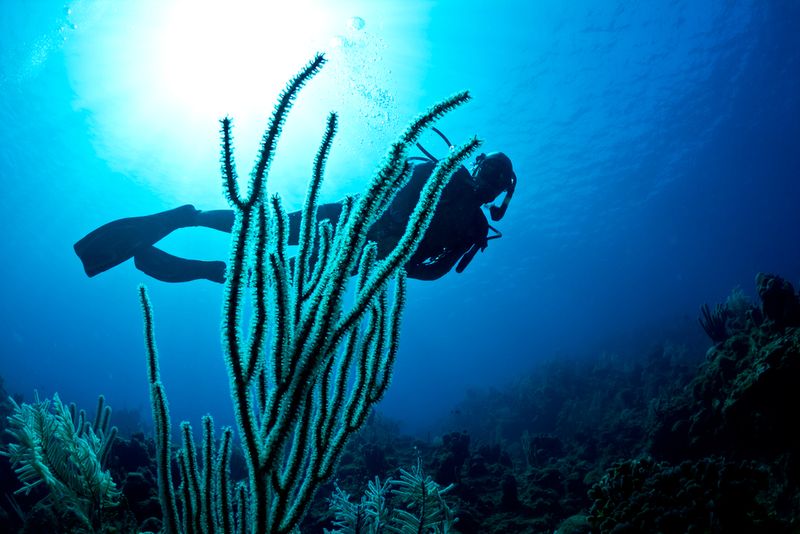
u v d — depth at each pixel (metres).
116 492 2.50
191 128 32.25
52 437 2.37
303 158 30.12
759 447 5.68
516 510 7.74
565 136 35.31
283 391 1.58
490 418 22.62
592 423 15.88
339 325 1.58
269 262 1.57
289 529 1.66
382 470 9.21
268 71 28.61
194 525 1.79
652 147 42.03
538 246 56.38
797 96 41.62
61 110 32.34
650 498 4.01
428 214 1.59
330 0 25.28
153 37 27.08
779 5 30.47
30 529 4.53
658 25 29.28
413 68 29.06
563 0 26.52
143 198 41.53
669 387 13.70
